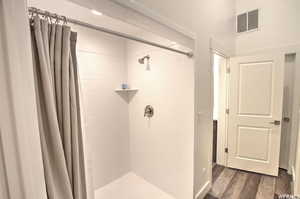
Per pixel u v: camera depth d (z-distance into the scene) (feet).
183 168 5.92
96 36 6.51
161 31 3.97
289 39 8.07
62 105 2.49
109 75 7.10
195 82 5.42
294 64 8.19
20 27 1.83
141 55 7.02
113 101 7.36
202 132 6.09
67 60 2.50
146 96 7.09
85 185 2.90
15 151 1.82
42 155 2.24
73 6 4.30
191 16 5.10
